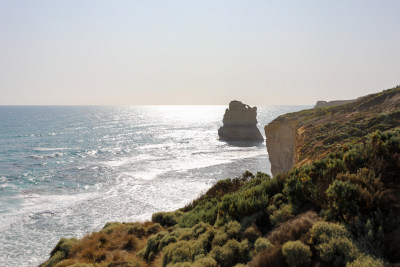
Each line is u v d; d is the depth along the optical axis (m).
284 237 6.15
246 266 5.98
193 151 86.44
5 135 122.69
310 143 20.17
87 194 40.97
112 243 14.29
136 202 37.72
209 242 8.37
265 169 60.06
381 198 5.73
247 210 8.91
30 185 45.56
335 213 5.97
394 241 4.69
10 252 24.20
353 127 19.47
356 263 4.30
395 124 17.27
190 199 38.94
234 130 117.19
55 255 14.09
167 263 8.44
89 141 107.25
